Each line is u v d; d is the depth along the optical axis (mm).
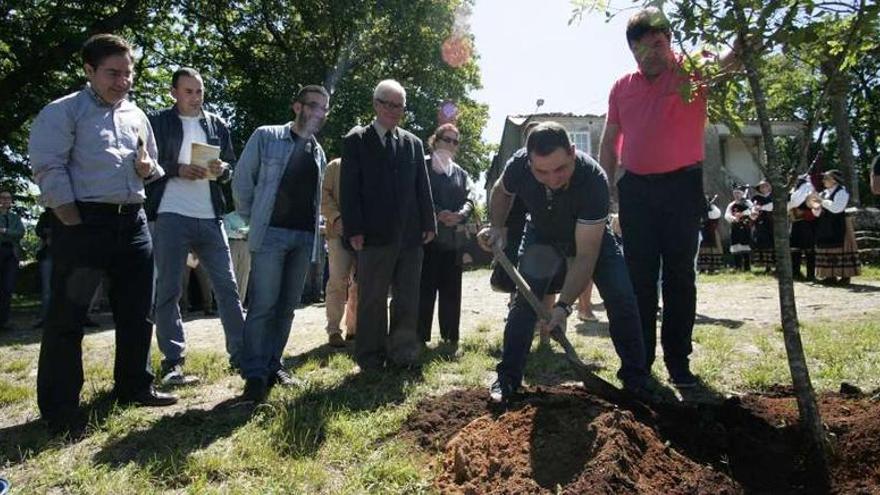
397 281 5062
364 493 2760
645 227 4352
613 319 4078
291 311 4609
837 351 4973
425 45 23984
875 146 31125
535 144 3393
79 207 3713
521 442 2902
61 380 3701
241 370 4262
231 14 21422
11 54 14938
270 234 4348
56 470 3107
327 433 3453
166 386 4598
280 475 2959
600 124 23219
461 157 31891
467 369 4805
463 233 6000
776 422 3291
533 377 4602
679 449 2986
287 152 4434
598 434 2760
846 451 2861
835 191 10367
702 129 4293
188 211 4707
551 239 3959
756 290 10000
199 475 2988
